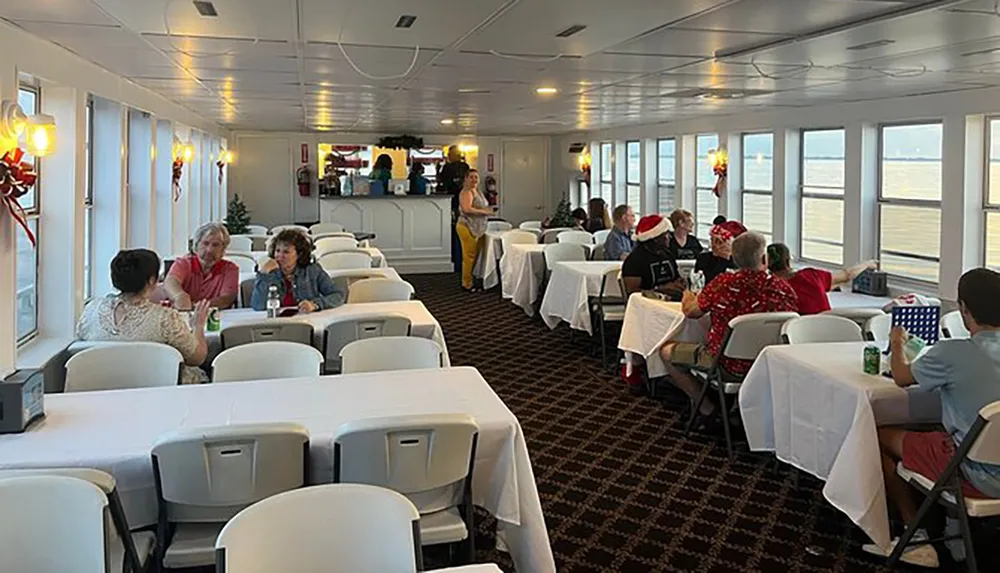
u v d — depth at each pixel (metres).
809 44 4.25
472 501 2.67
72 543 1.88
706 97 7.23
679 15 3.59
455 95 7.27
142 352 3.41
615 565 3.16
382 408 2.85
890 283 7.23
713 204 10.48
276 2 3.38
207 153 10.87
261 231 11.91
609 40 4.23
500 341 7.52
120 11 3.53
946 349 2.93
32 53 4.09
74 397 2.98
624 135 12.52
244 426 2.36
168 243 7.65
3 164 3.69
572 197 14.77
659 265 5.88
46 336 4.78
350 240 8.63
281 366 3.44
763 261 4.57
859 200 7.50
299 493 1.83
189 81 6.10
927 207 6.88
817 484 3.96
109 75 5.55
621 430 4.84
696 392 4.82
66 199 4.77
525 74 5.71
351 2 3.40
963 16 3.49
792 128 8.55
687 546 3.32
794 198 8.64
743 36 4.07
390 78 5.97
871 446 3.14
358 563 1.82
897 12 3.46
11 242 3.85
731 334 4.29
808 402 3.54
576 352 7.03
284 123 11.67
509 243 9.54
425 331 4.53
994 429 2.71
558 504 3.74
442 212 12.95
